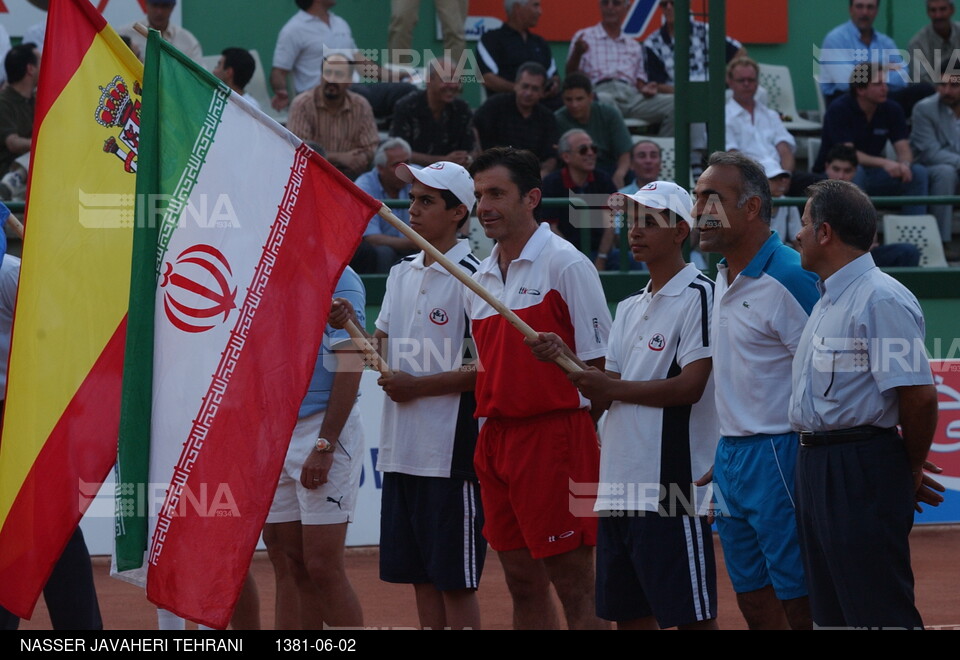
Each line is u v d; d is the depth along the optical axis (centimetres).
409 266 1964
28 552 1541
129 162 1588
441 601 1942
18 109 3684
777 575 1656
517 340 1795
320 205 1520
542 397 1778
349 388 1880
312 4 4081
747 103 3916
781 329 1642
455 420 1888
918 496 1650
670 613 1692
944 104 4075
